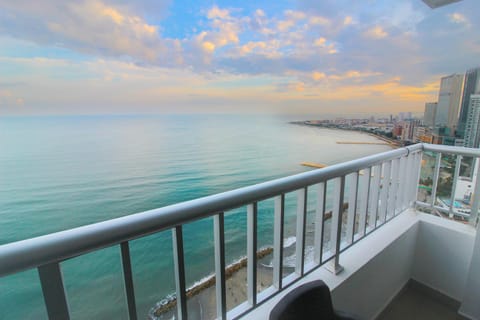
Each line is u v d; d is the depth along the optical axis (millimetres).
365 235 1424
